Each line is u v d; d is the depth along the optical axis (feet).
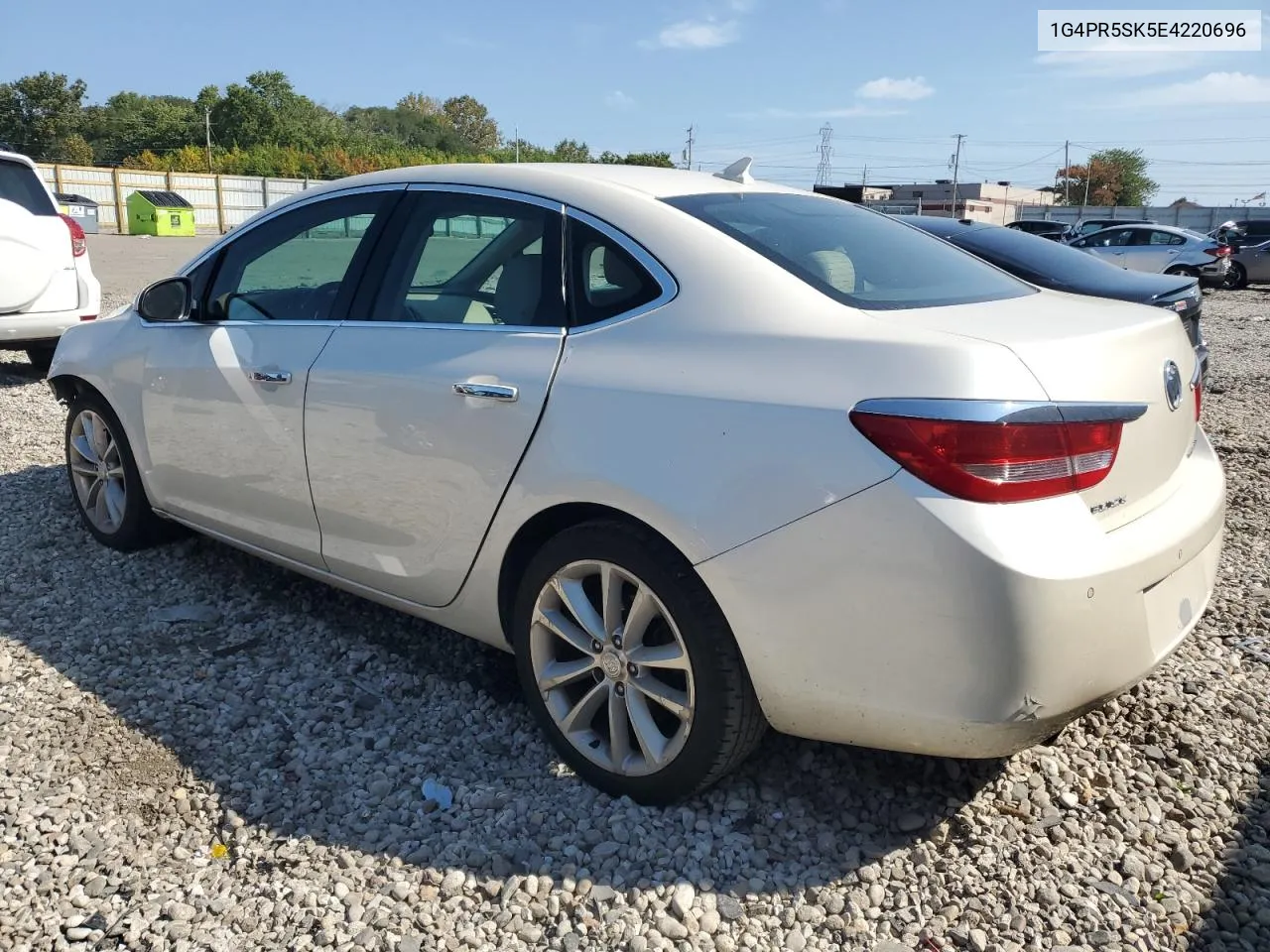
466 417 9.20
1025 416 6.89
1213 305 59.31
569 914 7.58
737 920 7.48
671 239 8.79
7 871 7.88
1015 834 8.36
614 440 8.20
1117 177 313.94
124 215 142.51
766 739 9.68
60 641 11.73
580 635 8.90
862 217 10.65
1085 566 6.96
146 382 12.84
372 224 10.91
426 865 8.08
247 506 11.89
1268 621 12.37
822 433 7.29
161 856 8.14
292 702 10.53
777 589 7.48
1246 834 8.40
